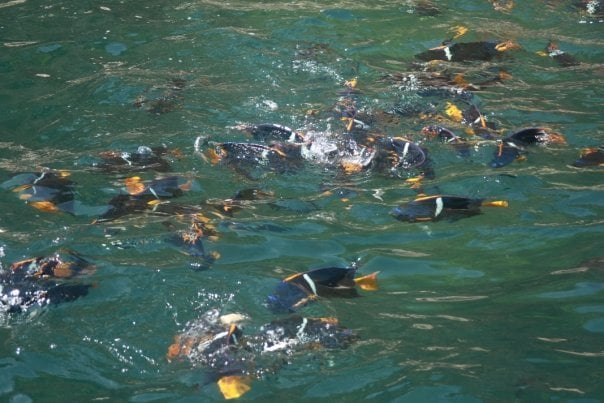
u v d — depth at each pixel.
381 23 13.81
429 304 7.30
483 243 8.29
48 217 8.61
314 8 14.34
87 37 13.12
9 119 10.85
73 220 8.57
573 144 10.12
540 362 6.47
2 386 6.30
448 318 7.10
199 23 13.64
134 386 6.29
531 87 11.73
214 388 6.21
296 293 7.25
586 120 10.74
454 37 13.34
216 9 14.23
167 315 7.07
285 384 6.23
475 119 10.60
